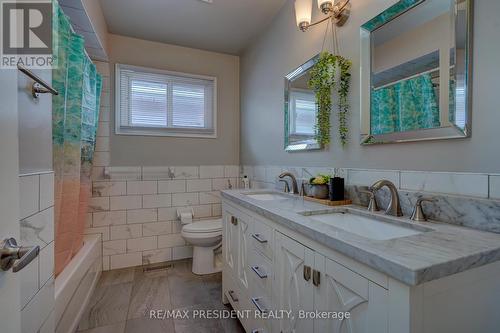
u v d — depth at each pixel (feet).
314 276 2.91
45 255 3.15
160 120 8.87
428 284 1.96
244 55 9.41
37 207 2.94
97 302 6.17
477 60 2.89
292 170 6.48
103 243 8.03
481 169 2.85
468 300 2.18
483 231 2.74
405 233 3.22
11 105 1.86
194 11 6.97
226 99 9.73
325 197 4.82
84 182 6.44
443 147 3.23
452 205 3.06
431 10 3.35
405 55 3.69
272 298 3.85
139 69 8.45
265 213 3.98
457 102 3.05
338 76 4.92
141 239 8.47
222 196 6.36
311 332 2.96
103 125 8.06
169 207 8.84
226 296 5.99
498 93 2.71
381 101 4.05
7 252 1.69
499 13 2.71
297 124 6.23
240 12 7.06
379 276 2.11
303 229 3.00
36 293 2.91
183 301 6.25
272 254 3.85
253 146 8.68
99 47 7.10
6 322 1.74
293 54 6.40
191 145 9.20
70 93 5.15
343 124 4.78
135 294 6.57
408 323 1.88
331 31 5.11
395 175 3.83
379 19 4.06
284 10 6.77
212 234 7.51
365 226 3.82
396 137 3.80
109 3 6.60
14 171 1.87
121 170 8.26
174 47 8.95
